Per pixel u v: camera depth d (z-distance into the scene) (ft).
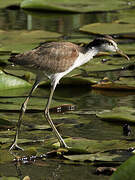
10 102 44.21
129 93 48.52
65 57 38.91
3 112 42.73
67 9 75.10
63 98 46.96
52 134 38.93
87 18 73.26
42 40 60.39
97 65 54.03
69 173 33.17
